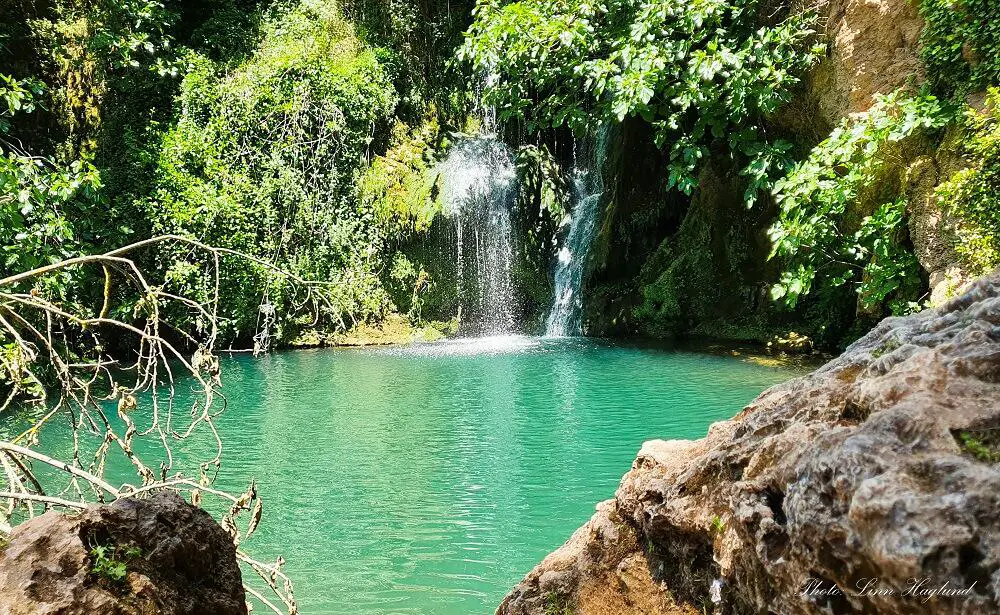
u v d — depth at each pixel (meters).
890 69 9.02
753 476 1.79
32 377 3.89
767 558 1.53
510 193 17.59
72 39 13.55
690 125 14.55
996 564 1.03
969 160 7.78
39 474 6.78
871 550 1.16
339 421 8.96
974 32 7.82
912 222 8.75
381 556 5.19
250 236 14.62
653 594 2.40
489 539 5.47
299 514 5.99
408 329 16.14
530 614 2.89
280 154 15.48
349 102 16.19
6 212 6.09
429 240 16.61
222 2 16.59
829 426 1.67
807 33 9.43
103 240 12.67
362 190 16.16
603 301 16.22
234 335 14.48
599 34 11.50
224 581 2.00
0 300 3.92
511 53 10.94
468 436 8.22
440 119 18.14
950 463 1.17
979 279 1.74
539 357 13.15
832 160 8.76
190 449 7.82
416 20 17.97
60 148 13.17
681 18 10.08
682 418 8.55
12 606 1.55
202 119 15.01
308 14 16.91
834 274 11.51
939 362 1.43
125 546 1.76
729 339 13.88
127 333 13.04
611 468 7.02
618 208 16.47
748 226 14.34
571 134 19.73
